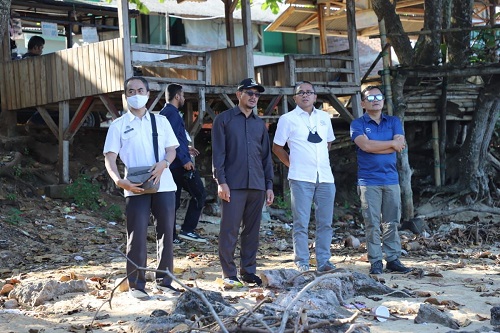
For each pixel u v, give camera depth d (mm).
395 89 14148
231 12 15234
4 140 13703
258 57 24438
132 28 21656
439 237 12289
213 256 10031
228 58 13422
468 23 14383
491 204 14859
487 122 14883
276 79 15352
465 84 14891
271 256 10289
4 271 9211
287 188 14719
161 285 7402
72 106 13992
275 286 7539
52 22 14969
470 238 12445
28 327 6176
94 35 15047
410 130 15453
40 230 11297
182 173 10789
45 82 13383
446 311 6645
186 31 22672
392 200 8820
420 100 14883
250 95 7836
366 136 8789
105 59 12242
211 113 13500
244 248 8039
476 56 14336
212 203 13711
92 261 9648
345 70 14336
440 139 15078
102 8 15664
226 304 6117
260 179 7922
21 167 13250
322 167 8367
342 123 15750
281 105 13953
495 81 14625
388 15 14539
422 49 14555
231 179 7816
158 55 21047
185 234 11148
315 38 25734
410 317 6363
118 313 6617
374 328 5918
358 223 14383
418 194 15148
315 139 8352
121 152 7164
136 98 7113
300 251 8281
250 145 7863
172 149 7262
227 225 7828
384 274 8742
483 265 9578
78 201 12695
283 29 20188
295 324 4668
